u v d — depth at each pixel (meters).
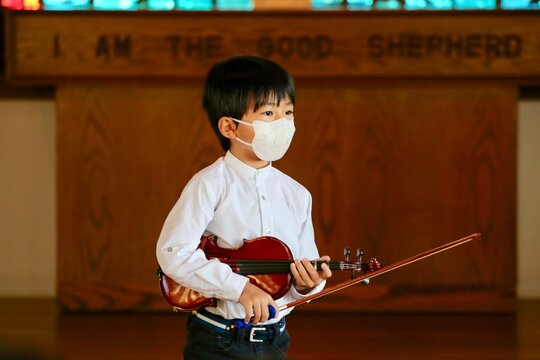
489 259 7.41
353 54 7.23
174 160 7.40
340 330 6.89
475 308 7.44
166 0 7.84
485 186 7.39
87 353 6.14
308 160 7.38
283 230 3.53
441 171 7.38
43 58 7.29
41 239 8.22
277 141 3.44
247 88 3.44
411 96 7.36
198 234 3.33
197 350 3.45
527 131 8.09
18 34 7.28
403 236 7.41
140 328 6.98
